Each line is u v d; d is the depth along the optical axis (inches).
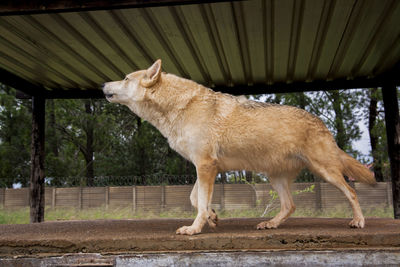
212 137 151.1
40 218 279.0
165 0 150.3
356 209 155.5
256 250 123.1
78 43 217.2
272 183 169.8
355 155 663.8
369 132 682.2
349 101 689.6
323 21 192.7
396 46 215.0
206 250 125.0
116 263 123.6
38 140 288.8
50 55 233.8
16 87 268.4
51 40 212.7
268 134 150.6
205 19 192.2
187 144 153.3
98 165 762.2
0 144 698.2
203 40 215.9
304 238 126.0
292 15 187.2
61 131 779.4
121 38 213.0
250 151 153.2
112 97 168.9
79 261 124.6
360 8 178.2
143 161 754.2
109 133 750.5
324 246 125.5
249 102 159.2
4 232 159.2
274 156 153.8
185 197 541.0
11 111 684.1
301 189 482.9
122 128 796.6
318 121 159.5
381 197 474.6
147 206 548.1
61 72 263.1
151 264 123.2
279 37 210.7
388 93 257.0
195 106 154.9
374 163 620.4
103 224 203.5
